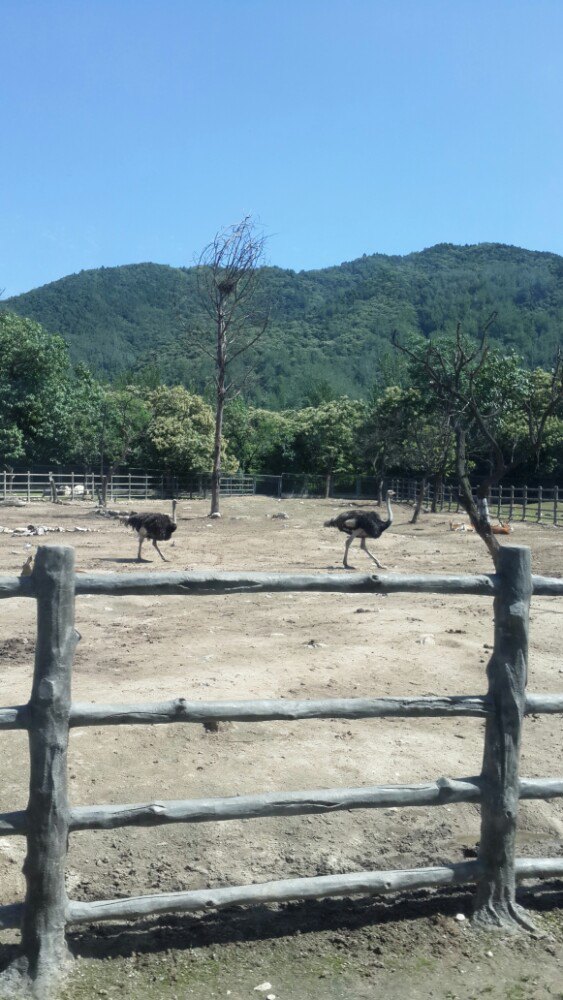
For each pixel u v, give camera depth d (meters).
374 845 4.93
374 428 47.81
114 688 7.34
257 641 9.57
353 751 6.21
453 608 12.04
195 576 3.96
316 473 59.78
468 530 24.98
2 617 11.16
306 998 3.58
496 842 4.16
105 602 12.42
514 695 4.16
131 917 3.80
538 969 3.83
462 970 3.81
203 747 6.18
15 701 6.96
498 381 32.66
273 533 24.42
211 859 4.71
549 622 10.85
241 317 32.06
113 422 50.81
